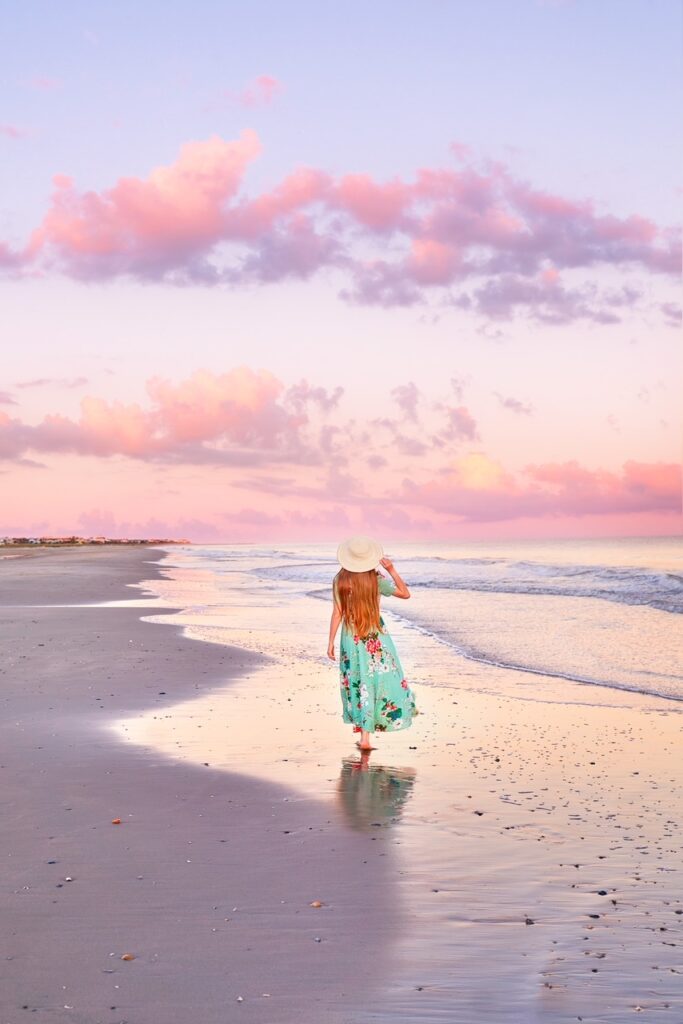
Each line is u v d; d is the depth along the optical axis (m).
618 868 5.21
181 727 9.25
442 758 8.07
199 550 120.00
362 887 4.88
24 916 4.46
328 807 6.50
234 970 3.87
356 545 8.59
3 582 36.47
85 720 9.57
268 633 18.42
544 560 60.06
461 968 3.89
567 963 3.94
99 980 3.77
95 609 23.58
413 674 13.28
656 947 4.11
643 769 7.66
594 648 16.08
